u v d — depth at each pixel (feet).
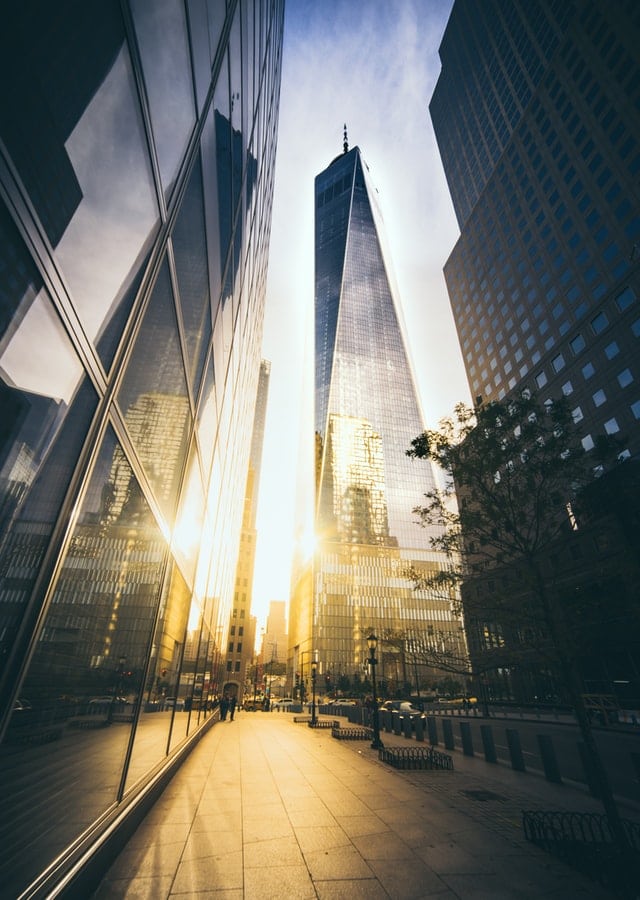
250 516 402.52
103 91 10.07
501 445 30.68
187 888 15.16
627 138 167.53
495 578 31.12
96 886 14.69
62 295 9.09
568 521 29.68
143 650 20.53
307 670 358.64
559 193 200.23
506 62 252.62
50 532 10.02
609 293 168.66
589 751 21.85
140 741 21.40
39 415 8.68
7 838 8.70
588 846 19.29
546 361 197.77
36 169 7.66
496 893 16.01
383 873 17.33
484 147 274.57
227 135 27.48
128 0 11.10
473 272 264.11
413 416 492.13
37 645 9.83
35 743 9.95
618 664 130.41
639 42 162.81
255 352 85.87
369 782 34.04
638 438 150.41
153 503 20.40
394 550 407.23
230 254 34.47
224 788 30.19
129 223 12.58
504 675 173.06
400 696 243.60
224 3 23.32
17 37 6.71
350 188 642.63
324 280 576.61
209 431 36.55
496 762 44.57
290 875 16.76
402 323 577.84
